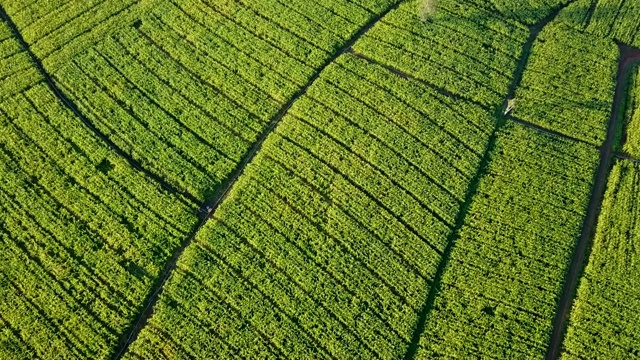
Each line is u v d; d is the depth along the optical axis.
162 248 24.12
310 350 22.55
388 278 23.84
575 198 25.70
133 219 24.64
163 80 27.88
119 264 23.75
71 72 27.78
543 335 23.05
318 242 24.44
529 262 24.36
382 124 27.12
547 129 27.52
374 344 22.67
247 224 24.72
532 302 23.59
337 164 26.14
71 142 26.19
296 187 25.55
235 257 24.02
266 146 26.39
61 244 24.09
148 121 26.70
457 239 24.77
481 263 24.27
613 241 24.80
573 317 23.39
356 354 22.55
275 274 23.81
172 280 23.50
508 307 23.48
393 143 26.69
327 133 26.91
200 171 25.73
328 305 23.31
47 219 24.44
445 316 23.25
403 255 24.36
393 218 25.05
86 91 27.33
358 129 26.95
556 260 24.42
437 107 27.62
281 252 24.19
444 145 26.77
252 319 22.97
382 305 23.38
